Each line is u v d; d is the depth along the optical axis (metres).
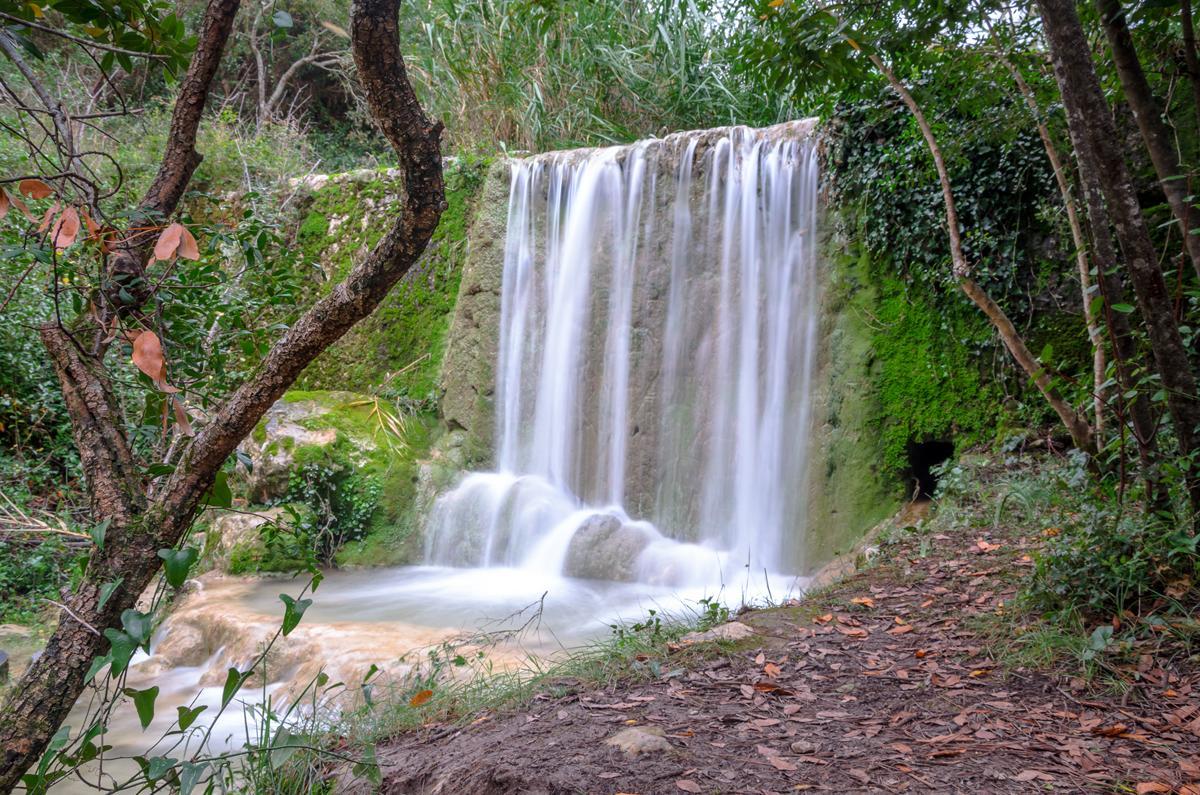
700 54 11.84
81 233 2.60
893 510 7.61
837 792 2.76
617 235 9.92
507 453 10.56
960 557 5.64
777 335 8.69
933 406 7.65
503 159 11.10
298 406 10.55
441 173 1.95
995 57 5.89
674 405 9.30
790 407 8.49
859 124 8.16
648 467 9.38
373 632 6.72
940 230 7.63
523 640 6.50
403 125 1.87
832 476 8.03
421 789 3.18
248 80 20.31
